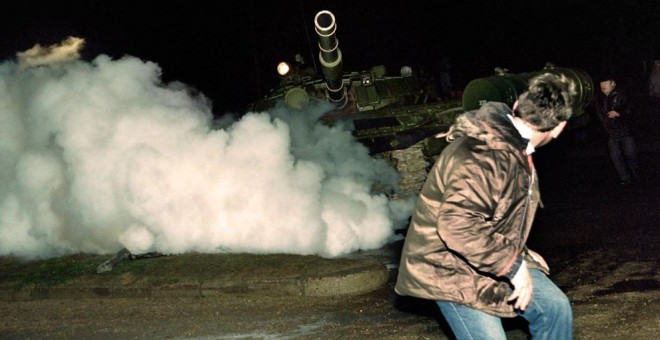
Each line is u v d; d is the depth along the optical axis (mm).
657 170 13078
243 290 7242
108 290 7586
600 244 8148
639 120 20234
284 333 5922
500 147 3129
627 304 5863
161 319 6617
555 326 3303
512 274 3061
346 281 7027
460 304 3254
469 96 11211
